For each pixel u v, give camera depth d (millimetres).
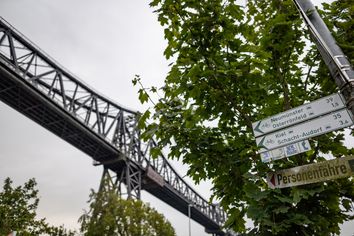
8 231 20547
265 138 4070
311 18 3842
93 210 34938
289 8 5398
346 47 4590
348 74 3385
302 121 3822
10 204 22547
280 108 5332
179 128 5098
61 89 43062
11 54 36906
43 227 24375
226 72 4285
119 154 51906
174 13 5066
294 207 4078
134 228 33281
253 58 4254
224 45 4895
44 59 41469
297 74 5758
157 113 5113
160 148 5133
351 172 3426
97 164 53531
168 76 4914
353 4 5012
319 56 5359
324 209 4234
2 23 36406
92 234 32531
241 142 5133
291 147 3807
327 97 3699
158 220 35781
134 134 56688
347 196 4738
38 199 24000
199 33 4773
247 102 4941
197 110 4906
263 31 5203
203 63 4551
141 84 5246
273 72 5484
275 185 3885
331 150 5066
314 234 3998
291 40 4969
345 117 3490
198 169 5148
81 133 46062
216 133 5301
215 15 4707
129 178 51719
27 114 42375
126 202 35375
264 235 3949
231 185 4953
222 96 4816
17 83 36312
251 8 6371
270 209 3918
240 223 4754
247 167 4828
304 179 3701
